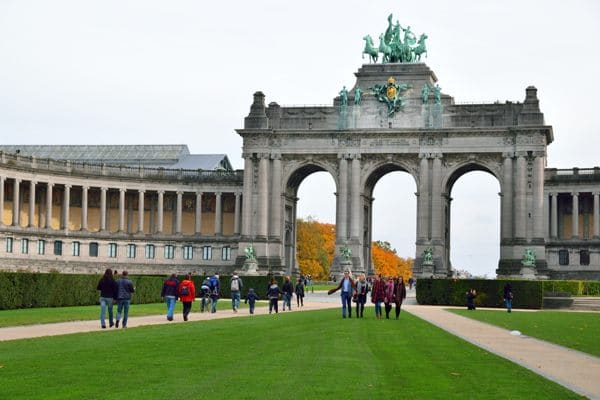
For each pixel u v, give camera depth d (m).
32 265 154.38
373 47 158.00
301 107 157.88
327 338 52.38
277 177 157.38
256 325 62.69
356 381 33.88
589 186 159.75
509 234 149.50
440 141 151.75
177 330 56.34
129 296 59.44
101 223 164.62
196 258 168.50
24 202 163.00
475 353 45.62
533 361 42.94
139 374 34.72
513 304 108.56
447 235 157.75
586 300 111.31
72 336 50.59
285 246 163.50
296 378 34.44
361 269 152.62
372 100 154.75
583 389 33.53
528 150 148.50
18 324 60.28
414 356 43.22
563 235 167.62
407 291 146.38
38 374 34.19
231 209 173.12
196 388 31.53
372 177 159.38
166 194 172.62
